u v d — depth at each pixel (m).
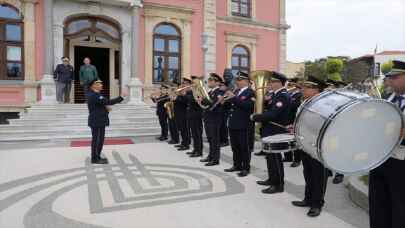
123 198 5.15
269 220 4.32
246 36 18.77
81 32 14.94
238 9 18.91
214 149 7.45
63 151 8.99
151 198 5.16
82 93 15.97
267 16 19.58
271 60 19.70
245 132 6.46
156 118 13.36
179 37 16.17
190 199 5.12
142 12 15.25
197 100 7.59
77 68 15.91
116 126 12.47
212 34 16.72
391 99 3.51
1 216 4.45
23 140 10.86
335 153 3.36
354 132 3.34
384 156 3.33
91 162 7.60
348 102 3.29
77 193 5.38
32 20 13.54
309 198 4.78
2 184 5.89
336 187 5.83
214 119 7.41
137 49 14.84
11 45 13.41
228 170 6.83
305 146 3.76
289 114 5.34
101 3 14.47
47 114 12.35
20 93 13.48
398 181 3.33
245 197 5.22
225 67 18.25
